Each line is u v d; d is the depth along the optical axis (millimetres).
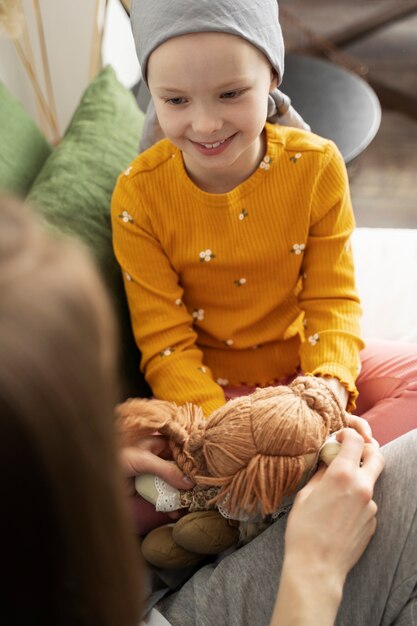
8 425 333
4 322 330
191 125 947
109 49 1810
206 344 1184
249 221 1057
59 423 347
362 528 754
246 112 938
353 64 2303
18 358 329
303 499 777
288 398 835
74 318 355
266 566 814
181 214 1062
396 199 2053
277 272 1104
